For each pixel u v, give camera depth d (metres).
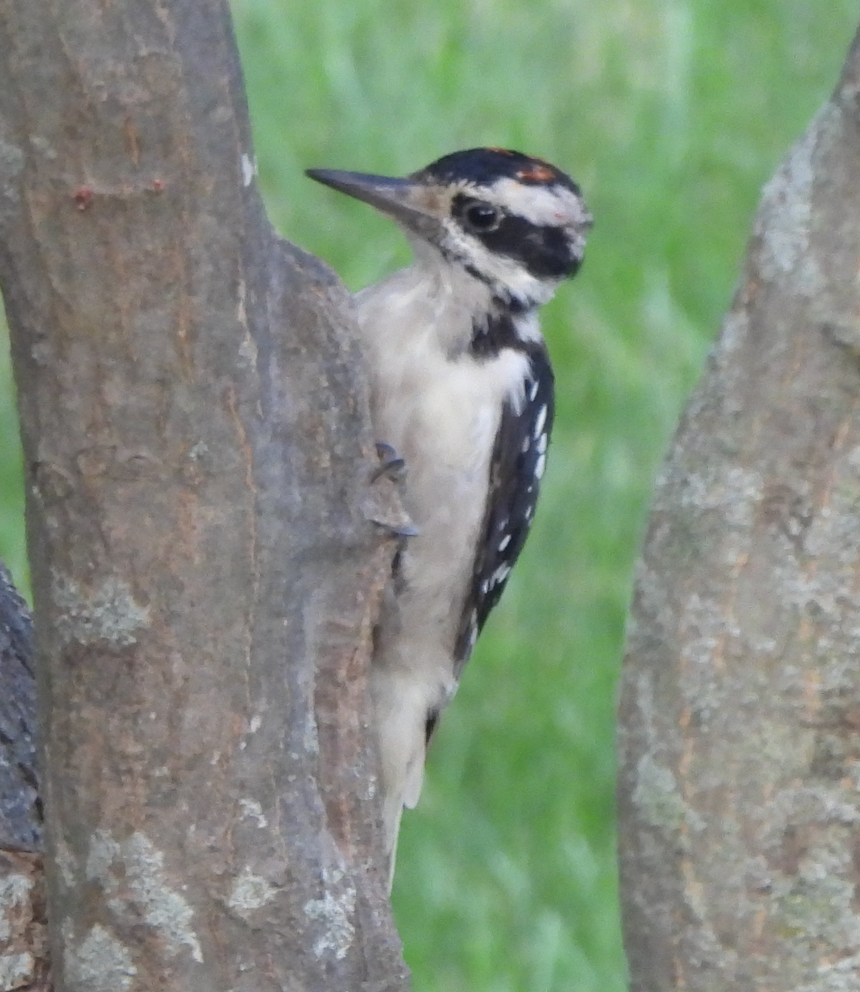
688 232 16.94
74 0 5.50
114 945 6.32
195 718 6.16
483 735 13.79
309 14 18.61
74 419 5.92
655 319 16.28
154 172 5.68
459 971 12.55
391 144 17.33
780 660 6.17
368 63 18.20
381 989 6.72
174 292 5.81
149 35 5.56
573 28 18.84
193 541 6.03
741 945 6.33
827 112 6.04
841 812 6.24
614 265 16.66
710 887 6.33
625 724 6.45
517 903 12.89
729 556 6.18
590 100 18.08
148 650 6.10
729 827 6.29
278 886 6.33
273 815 6.30
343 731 6.92
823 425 6.05
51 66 5.56
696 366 15.89
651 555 6.36
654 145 17.58
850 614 6.12
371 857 6.95
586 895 12.95
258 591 6.14
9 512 14.52
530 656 14.21
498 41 18.62
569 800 13.49
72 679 6.18
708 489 6.20
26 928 7.04
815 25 19.03
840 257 5.97
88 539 6.03
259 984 6.36
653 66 18.42
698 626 6.24
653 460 15.35
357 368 6.71
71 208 5.70
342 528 6.75
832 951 6.29
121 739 6.17
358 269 15.98
